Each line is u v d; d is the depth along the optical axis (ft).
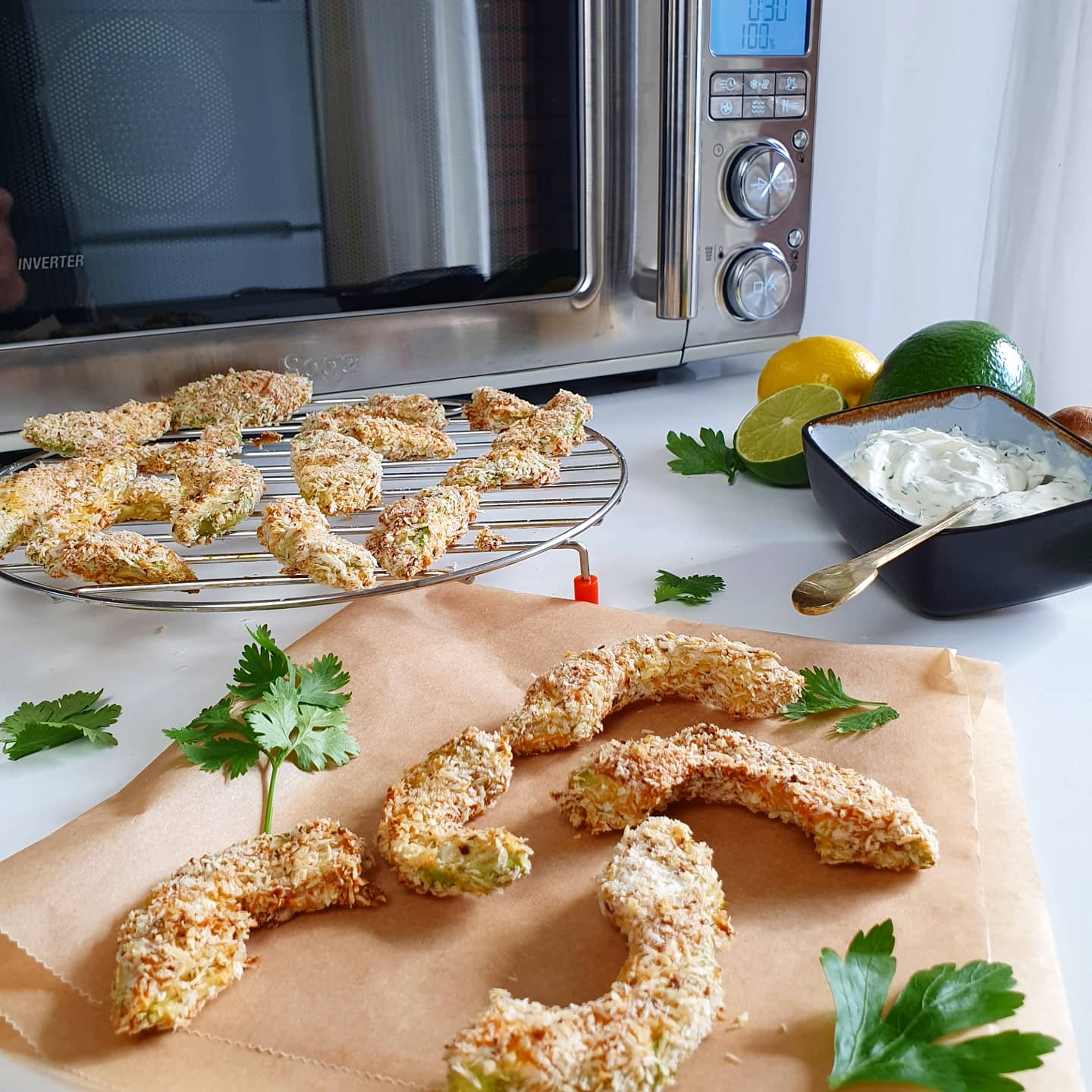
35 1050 0.85
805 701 1.22
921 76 2.86
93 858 1.00
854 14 2.67
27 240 1.73
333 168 1.87
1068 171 2.67
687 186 1.92
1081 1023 0.87
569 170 2.02
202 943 0.90
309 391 1.90
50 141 1.69
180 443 1.76
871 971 0.87
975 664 1.31
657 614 1.46
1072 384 2.81
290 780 1.13
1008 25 2.87
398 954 0.95
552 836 1.08
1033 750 1.20
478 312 2.05
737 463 1.91
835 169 2.81
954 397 1.67
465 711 1.23
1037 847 1.07
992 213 2.89
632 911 0.93
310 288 1.93
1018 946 0.93
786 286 2.23
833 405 1.81
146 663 1.38
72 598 1.35
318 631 1.35
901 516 1.42
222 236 1.84
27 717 1.25
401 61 1.85
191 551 1.59
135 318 1.83
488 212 1.99
